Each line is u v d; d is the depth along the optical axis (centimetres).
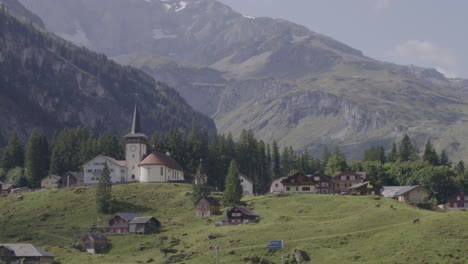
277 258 17725
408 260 16425
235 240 19375
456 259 16288
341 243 18050
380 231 18588
